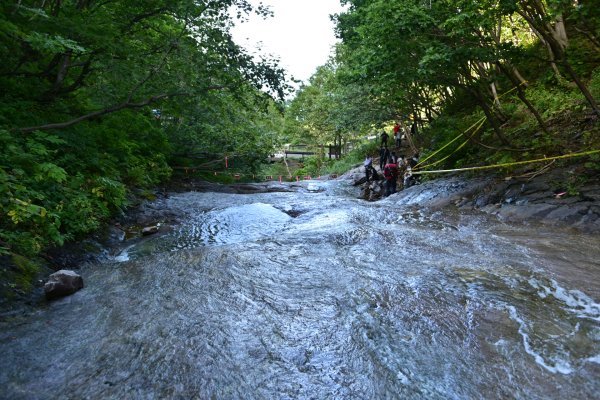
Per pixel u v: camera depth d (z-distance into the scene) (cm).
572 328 321
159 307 407
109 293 457
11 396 261
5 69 778
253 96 1098
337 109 2172
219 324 361
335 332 337
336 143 4203
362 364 288
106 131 1080
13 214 496
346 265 517
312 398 253
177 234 787
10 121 717
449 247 578
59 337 347
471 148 1182
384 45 852
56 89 892
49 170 627
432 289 413
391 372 277
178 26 996
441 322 344
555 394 246
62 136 809
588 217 637
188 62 898
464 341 313
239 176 2222
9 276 452
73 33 695
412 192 1091
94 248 655
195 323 365
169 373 285
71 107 992
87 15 779
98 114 879
